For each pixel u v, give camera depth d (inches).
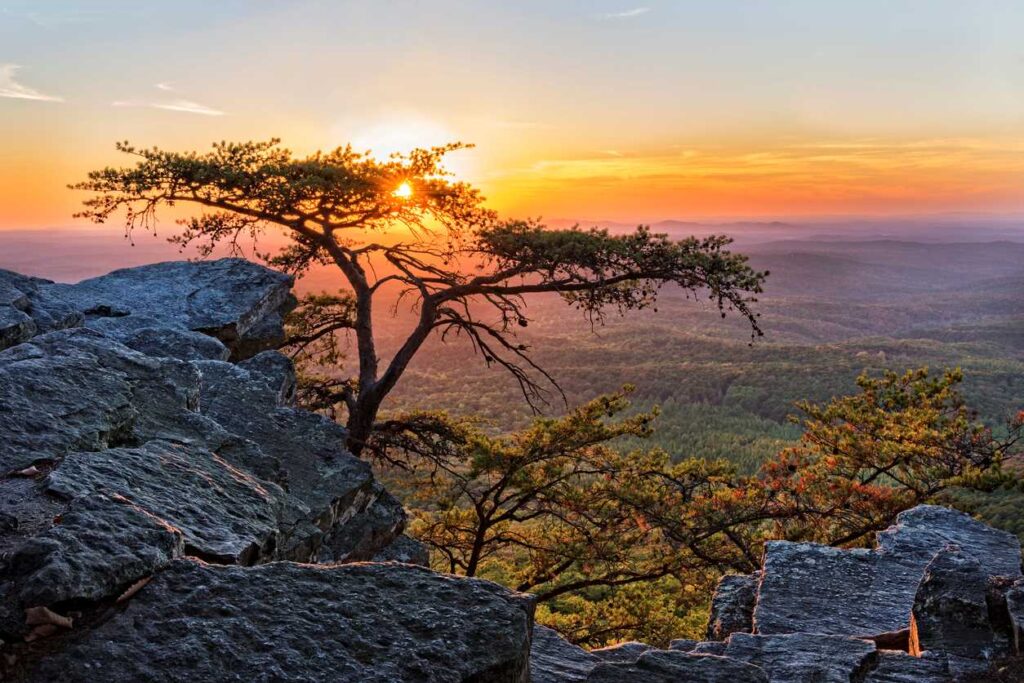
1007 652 211.0
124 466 177.8
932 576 241.8
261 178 554.3
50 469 175.6
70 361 238.7
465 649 122.1
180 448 204.2
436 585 137.4
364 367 637.3
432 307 621.6
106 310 466.0
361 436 622.8
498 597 136.0
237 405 331.9
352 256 648.4
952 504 552.1
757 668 179.5
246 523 173.9
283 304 569.3
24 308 372.5
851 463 654.5
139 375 258.8
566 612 675.4
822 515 591.5
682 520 568.1
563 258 541.3
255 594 128.3
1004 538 321.4
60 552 121.3
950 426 612.7
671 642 239.8
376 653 118.8
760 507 595.2
